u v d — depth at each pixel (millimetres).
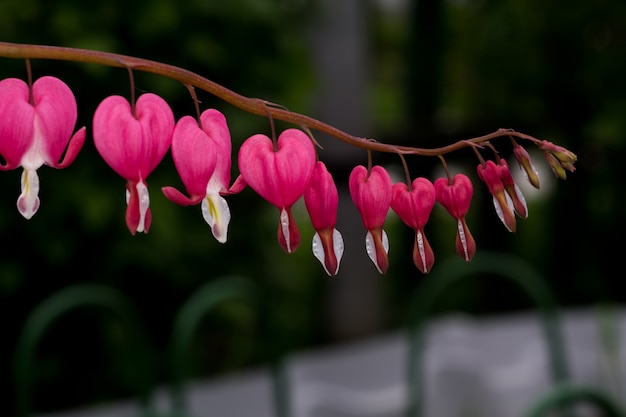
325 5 1766
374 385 1730
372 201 541
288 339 1879
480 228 2346
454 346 1815
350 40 1795
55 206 1424
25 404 1191
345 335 1874
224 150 530
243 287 1305
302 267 2186
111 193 1429
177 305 1591
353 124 1805
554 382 1416
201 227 1556
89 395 1540
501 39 2367
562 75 2262
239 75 1530
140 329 1273
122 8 1390
